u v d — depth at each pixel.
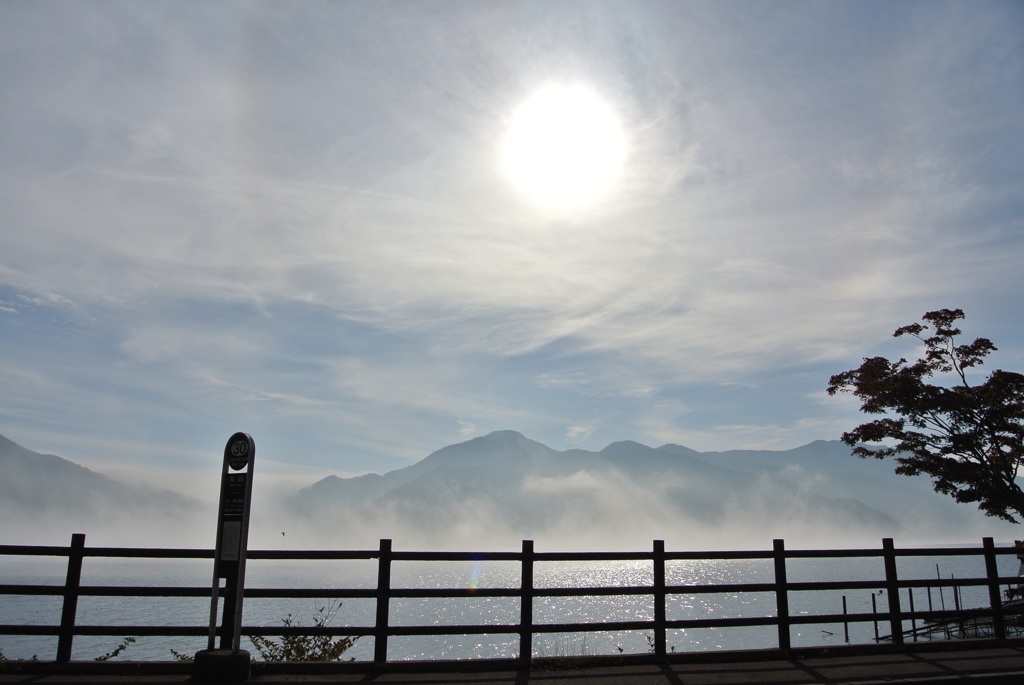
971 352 17.84
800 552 9.96
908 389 17.66
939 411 17.59
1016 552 11.02
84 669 8.12
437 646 51.22
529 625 8.96
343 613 72.19
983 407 17.27
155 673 8.16
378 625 8.62
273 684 7.78
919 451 18.02
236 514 8.14
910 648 10.18
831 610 73.50
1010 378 16.75
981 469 17.19
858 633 56.34
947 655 9.91
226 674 7.73
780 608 9.82
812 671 8.79
